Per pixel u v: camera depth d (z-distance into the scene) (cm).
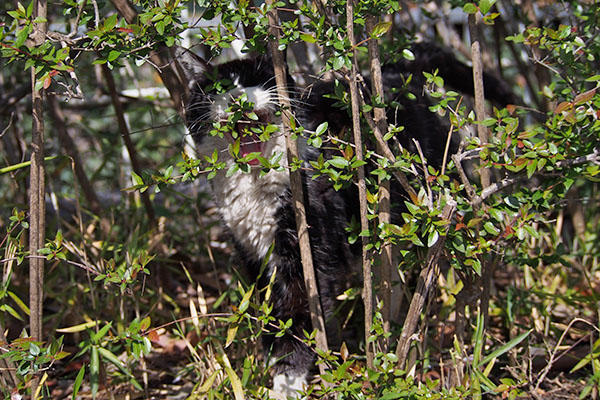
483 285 258
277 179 299
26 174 375
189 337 336
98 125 570
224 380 261
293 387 296
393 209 321
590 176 230
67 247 263
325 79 310
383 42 307
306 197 300
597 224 417
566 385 288
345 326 337
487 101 376
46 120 491
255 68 311
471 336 324
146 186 227
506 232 231
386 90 332
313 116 313
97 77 482
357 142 223
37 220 248
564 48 247
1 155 425
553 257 270
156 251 395
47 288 347
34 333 253
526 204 236
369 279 235
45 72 211
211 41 225
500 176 335
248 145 306
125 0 287
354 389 231
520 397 278
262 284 320
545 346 306
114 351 308
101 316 361
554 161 220
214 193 325
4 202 422
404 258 245
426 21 440
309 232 302
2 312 273
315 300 256
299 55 351
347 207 316
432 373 298
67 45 223
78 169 405
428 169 229
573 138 230
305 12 225
